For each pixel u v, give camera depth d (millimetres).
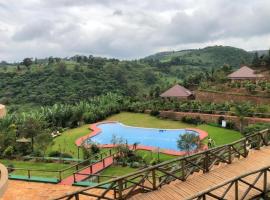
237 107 42500
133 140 40562
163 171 12938
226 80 69562
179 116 49875
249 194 11109
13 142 30922
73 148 35844
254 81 62594
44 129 35000
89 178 21328
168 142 38844
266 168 10906
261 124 35750
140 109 57906
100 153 28641
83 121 52750
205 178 13391
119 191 11930
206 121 45938
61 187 18250
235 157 15859
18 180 19578
